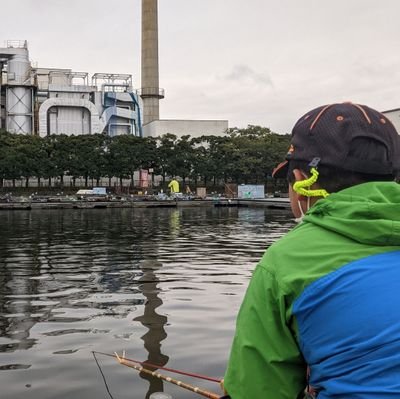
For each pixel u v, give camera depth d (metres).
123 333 7.61
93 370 6.03
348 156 1.78
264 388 1.67
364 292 1.55
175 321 8.27
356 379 1.51
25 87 80.19
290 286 1.63
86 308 9.27
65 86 86.12
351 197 1.75
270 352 1.67
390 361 1.48
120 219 36.62
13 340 7.29
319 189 1.84
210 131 87.06
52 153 71.25
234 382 1.71
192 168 76.62
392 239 1.61
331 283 1.58
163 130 84.75
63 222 33.50
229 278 12.37
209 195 70.38
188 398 5.19
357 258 1.62
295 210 1.99
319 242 1.69
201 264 14.77
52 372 5.98
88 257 16.38
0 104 80.94
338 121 1.83
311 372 1.65
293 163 1.95
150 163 75.44
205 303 9.59
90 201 55.16
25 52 81.44
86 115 85.19
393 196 1.73
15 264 14.88
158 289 11.02
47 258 16.17
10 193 65.88
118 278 12.45
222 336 7.39
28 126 80.88
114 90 91.31
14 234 24.91
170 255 16.83
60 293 10.67
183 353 6.64
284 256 1.70
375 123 1.84
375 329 1.51
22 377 5.83
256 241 21.39
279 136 84.25
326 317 1.57
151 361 6.36
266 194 72.12
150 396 5.27
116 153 73.38
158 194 66.25
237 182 80.19
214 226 29.81
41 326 8.05
